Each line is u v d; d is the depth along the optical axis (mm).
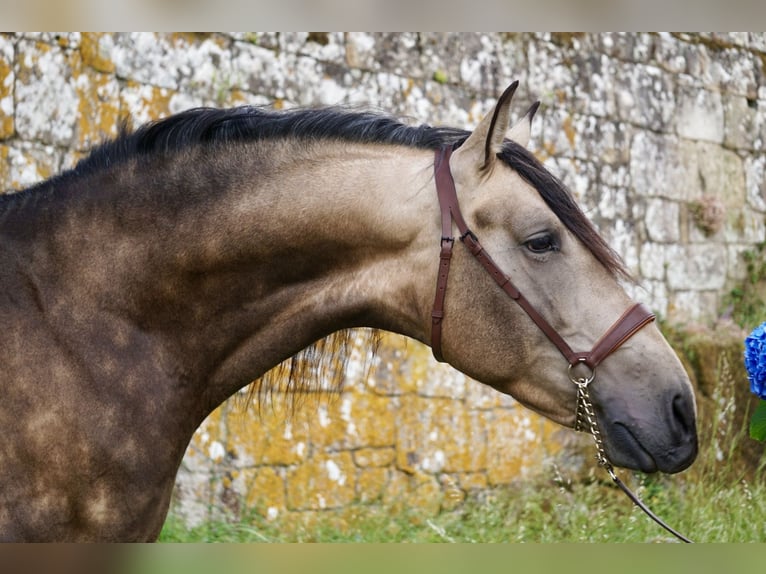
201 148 2609
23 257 2465
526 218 2514
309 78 5602
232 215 2557
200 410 2623
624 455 2512
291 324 2619
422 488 5727
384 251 2604
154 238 2523
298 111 2711
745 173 7719
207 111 2652
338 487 5461
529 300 2521
